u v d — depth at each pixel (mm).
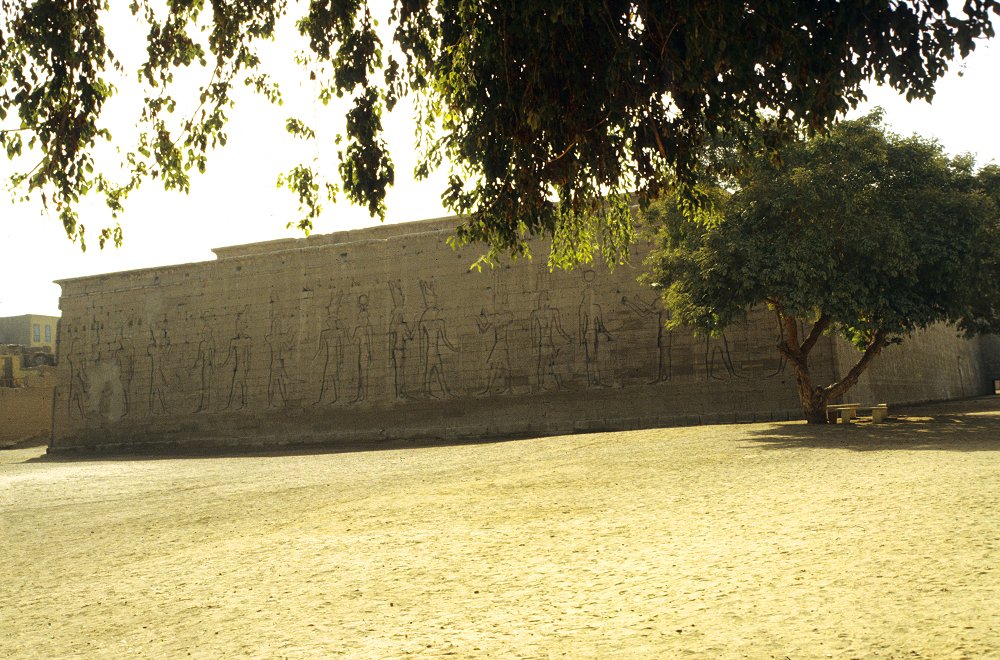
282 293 49656
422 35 9828
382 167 9820
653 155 9547
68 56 9117
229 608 7887
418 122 10164
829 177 25734
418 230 47219
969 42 7176
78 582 10289
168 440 51906
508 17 8695
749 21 7750
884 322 26031
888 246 24844
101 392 54812
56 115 9133
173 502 19578
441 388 44594
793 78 7879
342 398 47062
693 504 12016
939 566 6750
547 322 42531
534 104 8766
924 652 4723
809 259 24922
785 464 16391
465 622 6609
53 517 18453
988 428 22891
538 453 25875
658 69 8500
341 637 6465
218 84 9852
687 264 27094
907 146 26766
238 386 50219
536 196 9688
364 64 9812
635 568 8023
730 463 17406
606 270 41531
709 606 6336
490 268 44281
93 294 56000
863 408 35750
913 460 15281
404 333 45906
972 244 26047
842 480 13172
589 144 9273
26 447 63094
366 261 47500
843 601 6043
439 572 8719
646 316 40469
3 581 10938
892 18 7352
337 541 11359
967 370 70875
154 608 8242
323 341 47969
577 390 41469
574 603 6902
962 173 27594
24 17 9102
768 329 37938
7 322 92562
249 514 15789
